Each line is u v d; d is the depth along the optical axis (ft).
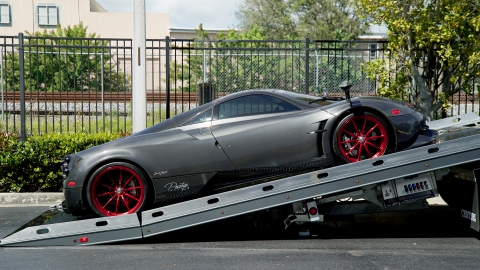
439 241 19.98
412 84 33.71
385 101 20.65
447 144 19.35
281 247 19.25
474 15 30.96
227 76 47.55
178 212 19.57
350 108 20.10
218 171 20.54
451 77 31.65
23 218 24.88
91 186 20.20
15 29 112.88
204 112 21.29
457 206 20.59
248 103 21.24
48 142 29.35
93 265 17.07
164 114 47.57
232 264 16.99
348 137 20.38
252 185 20.24
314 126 20.30
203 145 20.51
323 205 20.44
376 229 22.24
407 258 17.56
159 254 18.47
